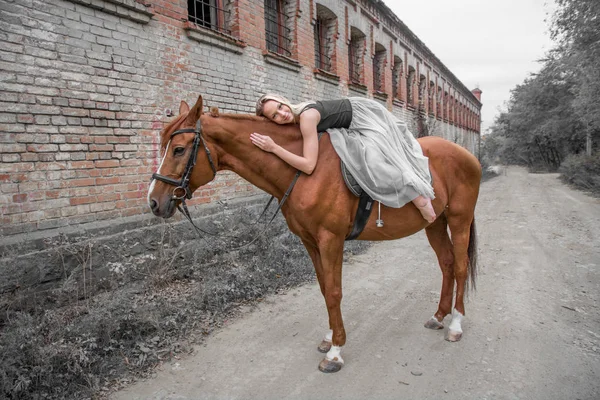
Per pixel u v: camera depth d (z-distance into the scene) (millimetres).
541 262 5188
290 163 2521
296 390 2547
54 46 3541
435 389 2506
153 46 4496
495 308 3734
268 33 7031
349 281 4703
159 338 3172
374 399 2428
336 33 9055
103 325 3012
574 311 3621
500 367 2725
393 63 13266
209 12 5945
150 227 4340
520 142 30203
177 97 4844
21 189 3348
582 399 2348
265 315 3736
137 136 4336
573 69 13094
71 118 3703
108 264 3529
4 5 3178
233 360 2939
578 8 10703
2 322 3066
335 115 2697
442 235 3471
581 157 16828
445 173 3133
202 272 4559
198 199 5266
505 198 12492
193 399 2467
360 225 2760
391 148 2719
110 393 2527
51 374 2521
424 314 3711
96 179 3938
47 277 3402
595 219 7941
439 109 21031
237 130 2568
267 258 4938
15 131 3291
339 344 2793
